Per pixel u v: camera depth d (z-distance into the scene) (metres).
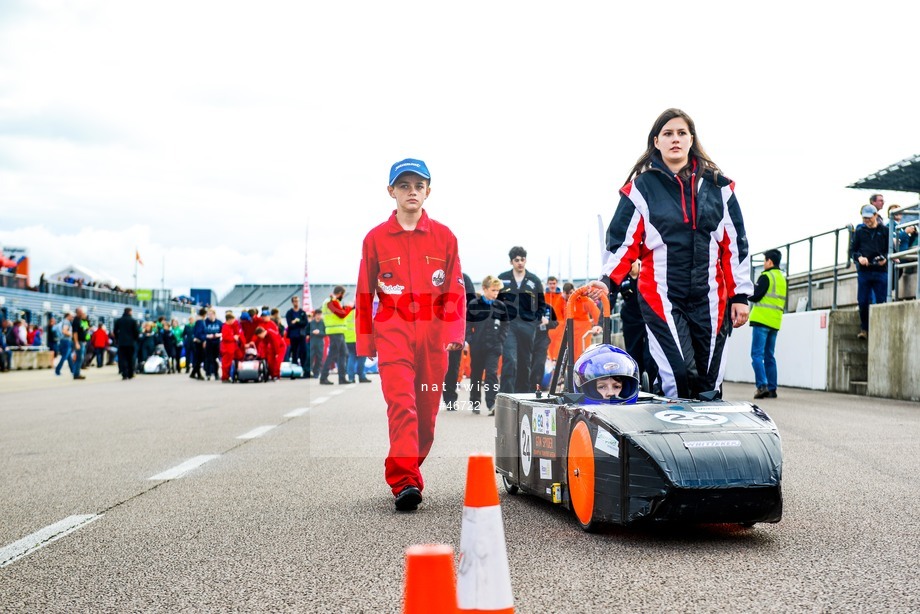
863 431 9.41
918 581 3.79
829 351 16.05
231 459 8.09
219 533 5.00
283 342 26.75
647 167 5.75
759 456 4.42
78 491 6.55
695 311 5.59
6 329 40.78
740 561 4.15
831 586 3.72
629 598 3.58
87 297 73.44
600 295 5.62
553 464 5.21
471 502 3.00
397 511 5.49
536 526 4.97
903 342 13.72
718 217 5.58
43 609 3.65
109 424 11.88
